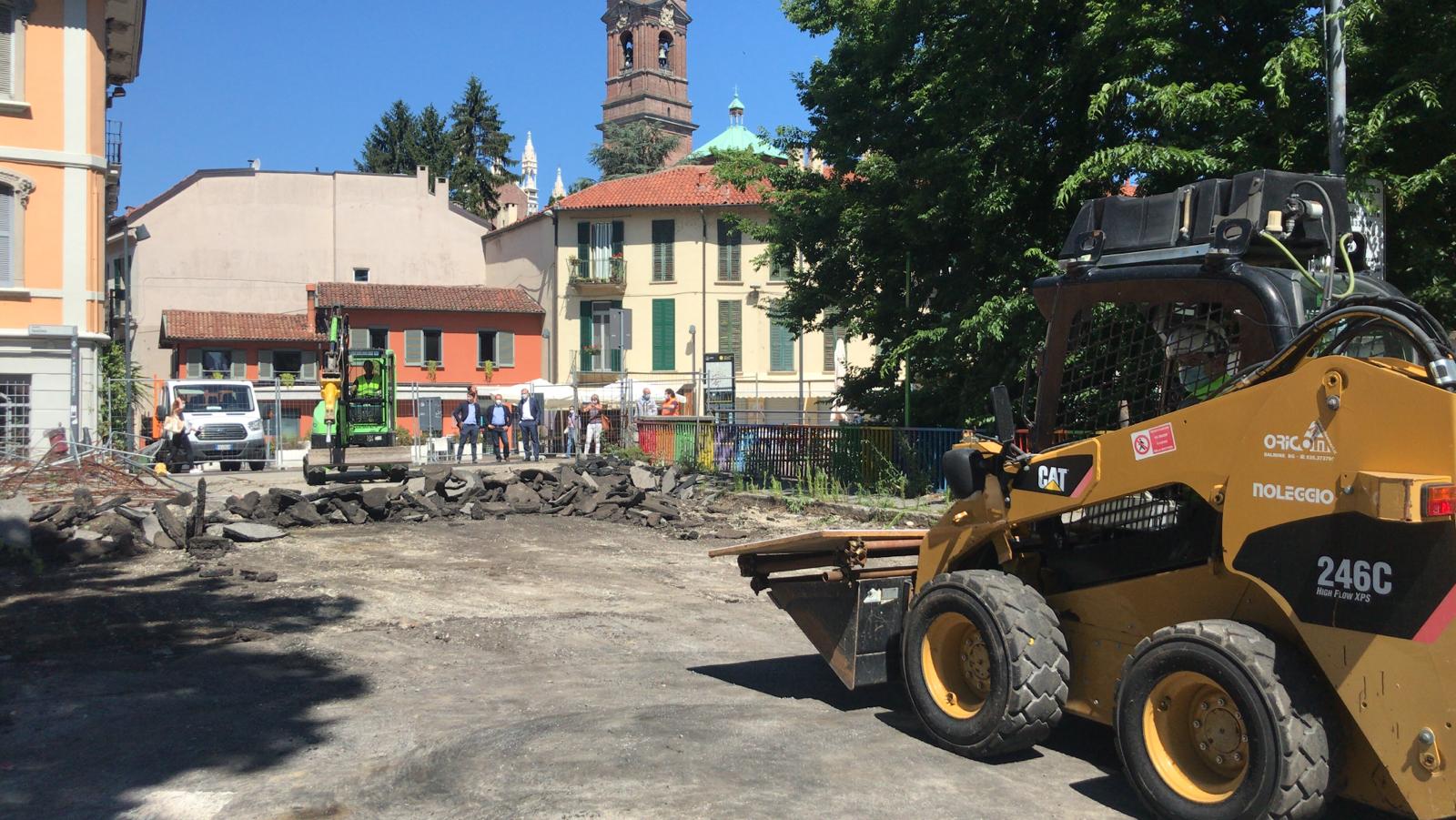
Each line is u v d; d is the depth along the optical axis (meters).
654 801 4.91
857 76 19.72
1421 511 3.80
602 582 11.18
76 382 20.11
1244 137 13.12
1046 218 17.09
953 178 16.67
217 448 28.16
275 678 7.23
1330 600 4.16
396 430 21.73
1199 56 14.12
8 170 23.22
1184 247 5.26
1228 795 4.35
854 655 6.49
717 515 16.80
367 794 5.03
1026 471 5.63
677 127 124.44
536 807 4.83
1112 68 14.76
